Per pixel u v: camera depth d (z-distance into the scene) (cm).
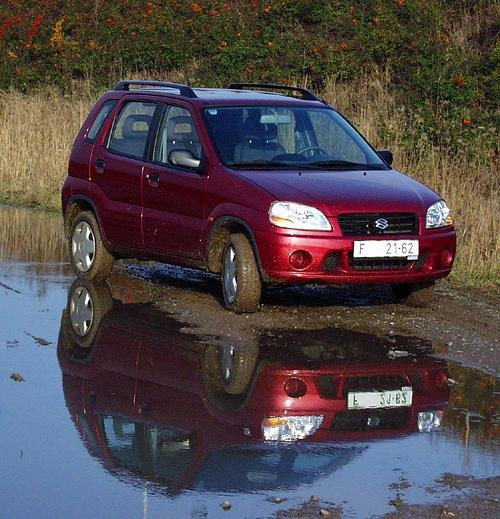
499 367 969
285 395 874
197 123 1220
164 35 2823
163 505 641
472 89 2067
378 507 640
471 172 1769
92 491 664
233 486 671
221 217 1149
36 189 2000
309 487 670
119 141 1309
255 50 2573
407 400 865
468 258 1376
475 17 2458
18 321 1111
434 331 1090
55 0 3203
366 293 1266
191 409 833
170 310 1164
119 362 965
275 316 1140
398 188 1166
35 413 818
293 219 1099
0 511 634
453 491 668
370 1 2619
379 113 2016
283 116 1255
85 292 1254
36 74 2902
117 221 1280
